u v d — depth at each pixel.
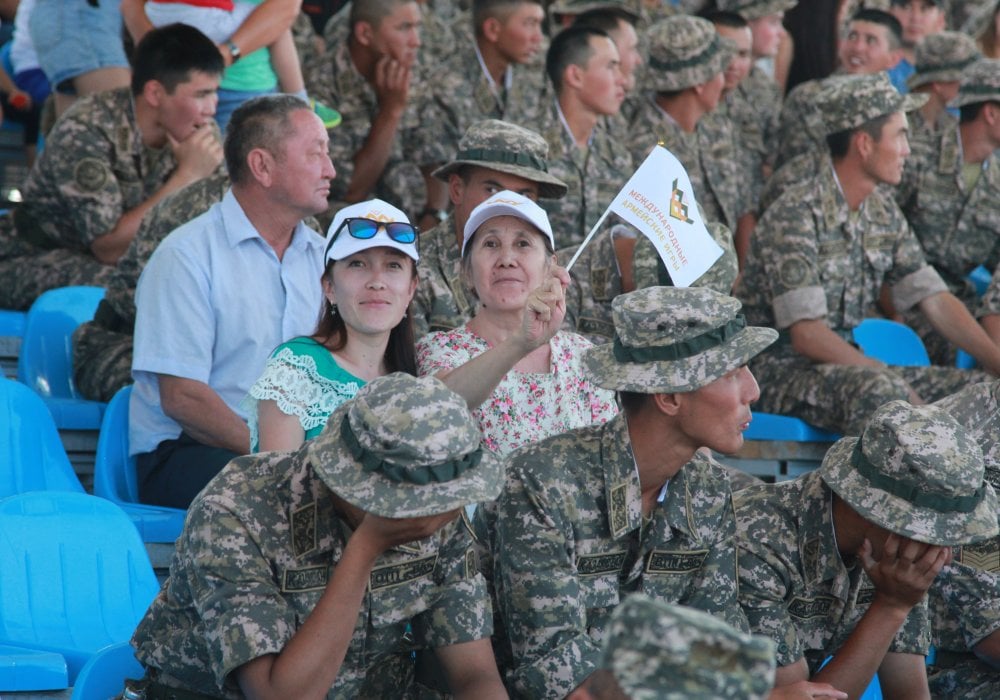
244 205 15.34
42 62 21.91
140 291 15.11
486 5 23.06
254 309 15.16
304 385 12.13
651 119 24.83
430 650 9.80
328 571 8.94
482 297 12.97
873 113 20.47
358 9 22.33
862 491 10.23
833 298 20.94
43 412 14.99
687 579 10.19
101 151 18.75
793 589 10.59
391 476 8.24
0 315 18.59
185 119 18.64
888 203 21.44
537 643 9.67
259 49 20.91
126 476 15.32
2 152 24.62
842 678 10.25
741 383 9.84
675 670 5.53
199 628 9.00
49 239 19.47
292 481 8.93
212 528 8.78
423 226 23.39
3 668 10.47
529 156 16.08
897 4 30.64
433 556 9.31
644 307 9.85
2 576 11.49
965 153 25.30
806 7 28.67
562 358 12.94
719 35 24.78
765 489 10.92
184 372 14.75
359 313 12.20
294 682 8.37
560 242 21.66
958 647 12.84
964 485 9.98
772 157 27.53
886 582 10.23
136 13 20.69
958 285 25.55
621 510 9.85
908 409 10.39
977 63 25.09
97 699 9.94
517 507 9.86
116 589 11.97
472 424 8.43
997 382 13.28
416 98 23.44
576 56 21.45
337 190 22.70
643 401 9.91
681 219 13.77
